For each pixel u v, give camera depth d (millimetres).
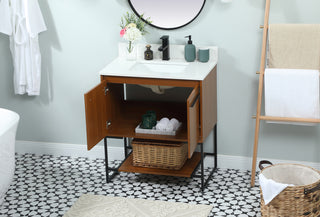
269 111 3434
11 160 3324
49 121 4137
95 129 3393
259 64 3574
